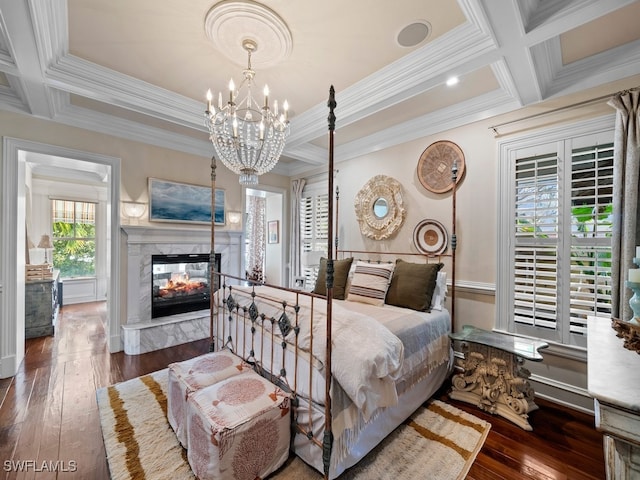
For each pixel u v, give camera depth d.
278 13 1.81
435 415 2.25
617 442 0.91
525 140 2.62
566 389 2.37
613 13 1.73
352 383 1.49
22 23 1.68
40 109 2.79
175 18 1.85
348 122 3.07
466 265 2.98
